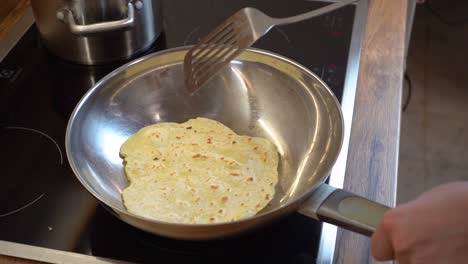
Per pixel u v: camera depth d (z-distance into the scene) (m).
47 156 0.80
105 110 0.83
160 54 0.86
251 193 0.76
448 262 0.55
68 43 0.92
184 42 0.98
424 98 2.00
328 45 0.95
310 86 0.83
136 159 0.80
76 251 0.69
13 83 0.92
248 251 0.69
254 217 0.63
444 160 1.83
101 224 0.72
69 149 0.73
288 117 0.84
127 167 0.79
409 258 0.57
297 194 0.76
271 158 0.81
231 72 0.88
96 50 0.93
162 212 0.73
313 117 0.81
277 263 0.68
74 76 0.93
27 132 0.84
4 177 0.78
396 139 0.80
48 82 0.92
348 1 0.85
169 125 0.85
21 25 1.02
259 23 0.83
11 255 0.69
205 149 0.81
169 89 0.88
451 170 1.80
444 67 2.10
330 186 0.68
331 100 0.79
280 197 0.76
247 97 0.87
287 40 0.97
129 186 0.76
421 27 2.23
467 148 1.86
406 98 2.00
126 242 0.70
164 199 0.74
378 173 0.76
